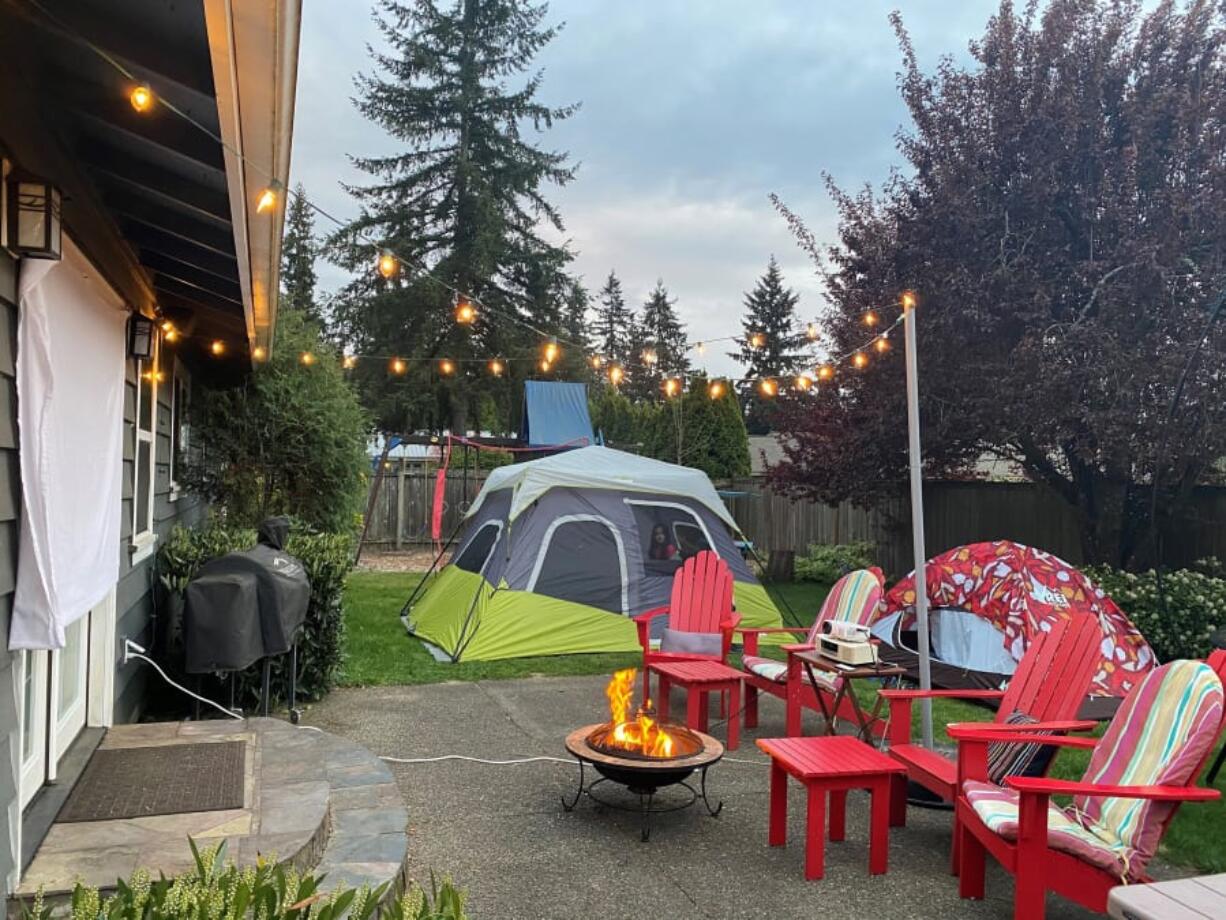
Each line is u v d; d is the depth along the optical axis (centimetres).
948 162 1011
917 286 1007
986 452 1112
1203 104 908
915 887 363
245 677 582
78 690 423
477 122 2473
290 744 424
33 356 282
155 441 614
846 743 411
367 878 312
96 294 379
